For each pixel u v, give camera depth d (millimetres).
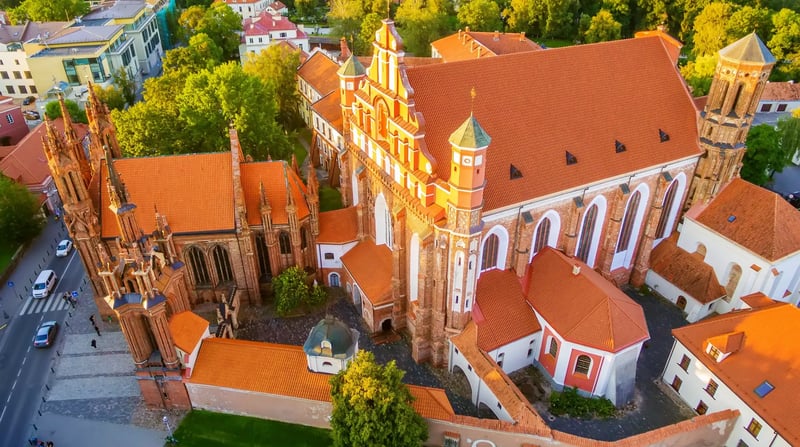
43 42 129750
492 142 56250
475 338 55844
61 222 88812
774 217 63594
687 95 68625
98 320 68562
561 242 63594
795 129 91688
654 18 178750
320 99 102875
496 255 59750
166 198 63844
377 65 54531
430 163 51031
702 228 68438
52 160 56125
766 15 142250
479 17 162750
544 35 178375
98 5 184375
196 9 165000
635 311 56938
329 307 69812
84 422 55469
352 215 71000
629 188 63656
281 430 53906
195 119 82250
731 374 51719
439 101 54656
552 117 59781
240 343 55156
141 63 156875
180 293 54469
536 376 60219
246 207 66188
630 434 54375
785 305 52156
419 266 55781
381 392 43812
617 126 63219
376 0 170750
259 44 151500
